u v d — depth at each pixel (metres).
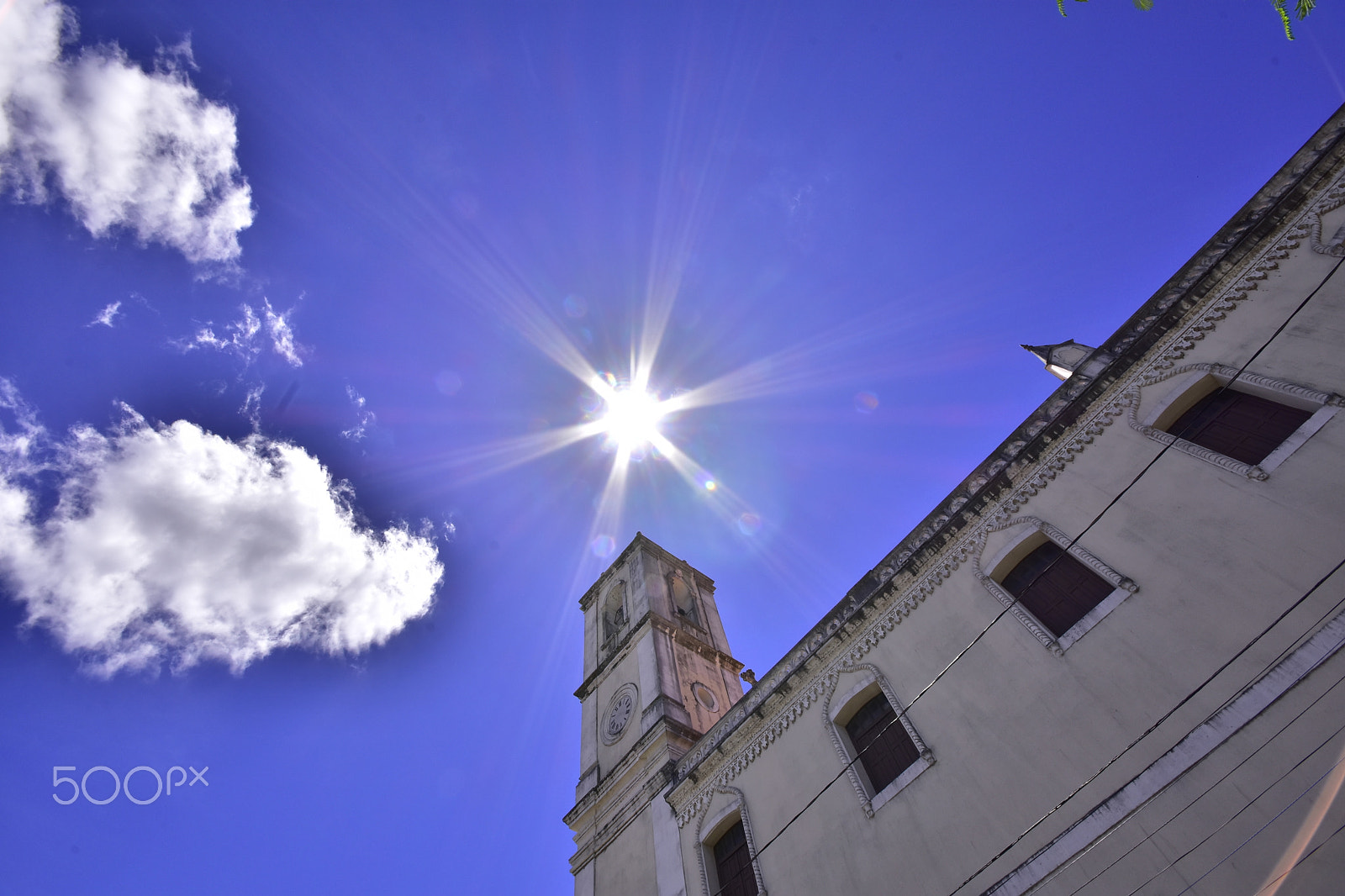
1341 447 10.57
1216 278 13.88
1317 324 11.91
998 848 11.44
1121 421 14.06
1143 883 9.66
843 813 14.36
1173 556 11.80
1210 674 10.40
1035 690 12.44
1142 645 11.39
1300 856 8.50
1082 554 13.11
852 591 17.77
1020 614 13.50
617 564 32.22
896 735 14.62
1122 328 15.27
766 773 16.97
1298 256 12.80
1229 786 9.48
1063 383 15.78
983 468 16.27
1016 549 14.37
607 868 20.09
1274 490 11.03
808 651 17.83
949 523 15.99
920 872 12.29
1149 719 10.73
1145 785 10.27
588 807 22.34
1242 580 10.73
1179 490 12.37
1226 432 12.46
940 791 12.84
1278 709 9.52
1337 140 13.02
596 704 26.28
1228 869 9.02
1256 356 12.50
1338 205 12.61
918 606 15.66
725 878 16.48
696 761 19.17
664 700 22.31
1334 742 8.85
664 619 26.33
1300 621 9.88
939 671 14.30
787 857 14.98
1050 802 11.20
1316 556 10.10
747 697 18.95
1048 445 15.08
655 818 19.39
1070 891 10.28
